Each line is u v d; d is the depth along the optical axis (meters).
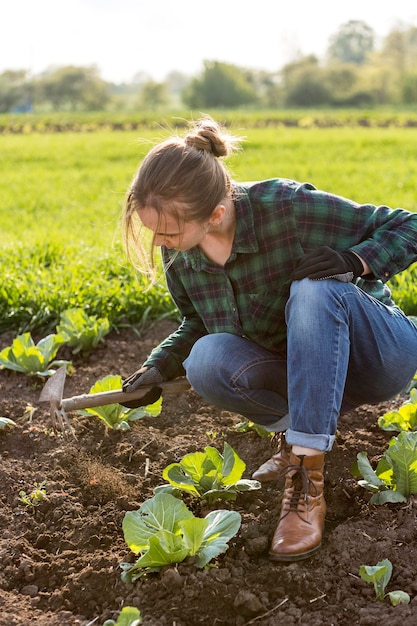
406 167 13.01
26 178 13.98
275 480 2.92
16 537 2.72
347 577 2.36
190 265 2.69
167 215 2.30
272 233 2.52
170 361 2.83
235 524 2.44
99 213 9.56
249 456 3.17
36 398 3.82
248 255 2.55
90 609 2.37
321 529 2.48
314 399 2.33
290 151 16.92
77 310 4.39
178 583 2.33
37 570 2.54
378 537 2.50
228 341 2.68
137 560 2.50
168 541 2.37
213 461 2.74
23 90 92.94
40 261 5.93
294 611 2.24
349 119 37.28
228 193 2.44
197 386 2.70
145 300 4.77
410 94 77.56
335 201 2.52
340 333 2.38
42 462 3.20
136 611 2.08
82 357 4.32
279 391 2.73
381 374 2.63
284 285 2.60
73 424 3.45
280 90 82.94
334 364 2.35
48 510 2.86
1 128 37.03
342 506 2.75
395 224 2.52
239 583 2.34
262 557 2.49
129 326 4.63
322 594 2.31
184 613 2.27
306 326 2.34
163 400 3.71
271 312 2.65
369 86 80.25
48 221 8.88
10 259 5.79
